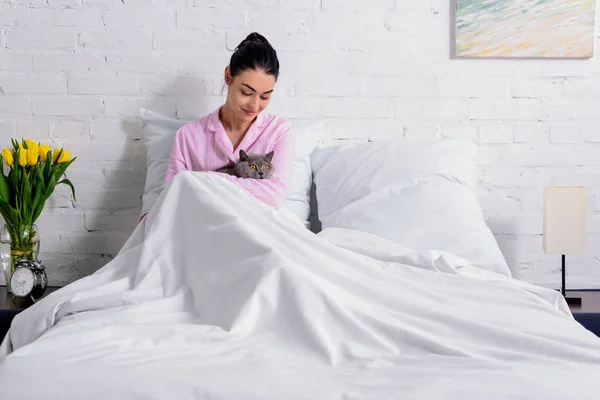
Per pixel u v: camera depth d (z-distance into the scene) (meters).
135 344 1.76
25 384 1.55
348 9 3.14
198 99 3.15
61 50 3.10
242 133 2.86
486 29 3.13
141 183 3.17
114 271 2.30
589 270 3.24
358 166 2.95
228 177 2.58
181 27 3.12
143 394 1.51
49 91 3.12
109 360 1.65
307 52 3.15
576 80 3.19
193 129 2.85
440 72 3.18
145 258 2.25
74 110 3.13
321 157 3.08
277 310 1.90
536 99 3.19
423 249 2.63
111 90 3.13
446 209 2.74
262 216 2.26
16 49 3.10
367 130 3.19
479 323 1.86
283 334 1.85
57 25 3.09
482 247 2.64
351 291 2.03
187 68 3.14
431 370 1.65
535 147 3.21
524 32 3.13
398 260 2.34
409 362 1.75
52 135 3.14
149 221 2.38
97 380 1.55
